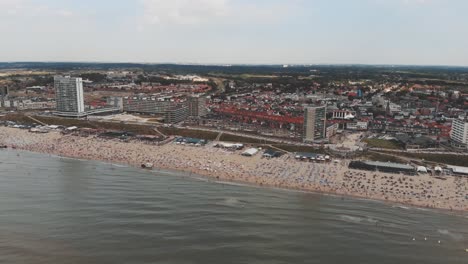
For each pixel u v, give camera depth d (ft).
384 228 484.74
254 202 571.28
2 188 612.29
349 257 409.28
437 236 465.47
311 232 468.34
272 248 424.46
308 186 644.69
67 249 409.69
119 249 411.54
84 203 549.13
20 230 453.99
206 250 414.82
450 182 654.53
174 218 500.33
